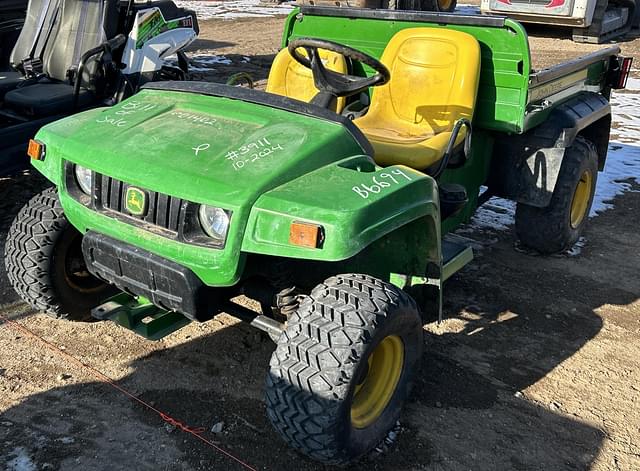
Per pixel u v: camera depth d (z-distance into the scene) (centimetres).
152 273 262
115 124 297
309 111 287
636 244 504
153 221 263
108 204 277
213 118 292
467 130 346
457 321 382
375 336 240
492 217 546
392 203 252
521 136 426
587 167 459
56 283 324
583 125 434
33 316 362
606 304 413
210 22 1404
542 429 297
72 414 287
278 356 239
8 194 529
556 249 469
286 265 277
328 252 230
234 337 351
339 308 243
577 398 321
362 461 269
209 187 248
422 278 302
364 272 314
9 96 498
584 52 1192
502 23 371
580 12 1225
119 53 558
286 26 451
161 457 266
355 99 438
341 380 231
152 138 280
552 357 353
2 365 317
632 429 302
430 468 269
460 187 339
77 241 330
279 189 247
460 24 388
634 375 342
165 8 594
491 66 387
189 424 286
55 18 556
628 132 774
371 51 428
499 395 318
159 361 328
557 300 414
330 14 427
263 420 290
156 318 298
